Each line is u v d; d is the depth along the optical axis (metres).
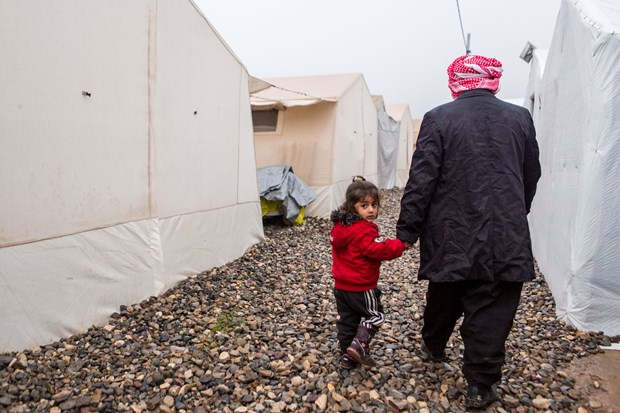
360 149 12.37
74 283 3.36
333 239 2.91
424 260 2.69
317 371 2.97
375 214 2.82
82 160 3.45
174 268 4.64
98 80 3.60
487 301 2.53
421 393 2.75
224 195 5.89
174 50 4.66
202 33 5.23
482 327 2.51
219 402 2.59
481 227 2.48
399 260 6.51
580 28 3.98
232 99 6.11
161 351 3.20
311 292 4.83
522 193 2.55
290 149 10.01
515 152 2.57
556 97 4.91
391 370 3.01
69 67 3.31
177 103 4.73
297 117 10.07
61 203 3.25
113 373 2.84
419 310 4.29
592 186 3.56
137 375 2.83
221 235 5.78
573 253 3.74
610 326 3.60
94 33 3.55
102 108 3.65
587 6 4.02
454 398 2.70
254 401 2.62
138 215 4.14
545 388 2.82
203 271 5.25
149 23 4.23
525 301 4.46
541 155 5.72
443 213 2.59
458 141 2.58
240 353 3.18
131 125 4.02
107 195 3.73
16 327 2.88
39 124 3.07
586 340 3.49
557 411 2.60
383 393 2.72
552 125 5.05
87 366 2.90
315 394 2.69
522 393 2.76
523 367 3.10
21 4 2.92
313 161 9.88
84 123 3.47
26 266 2.96
